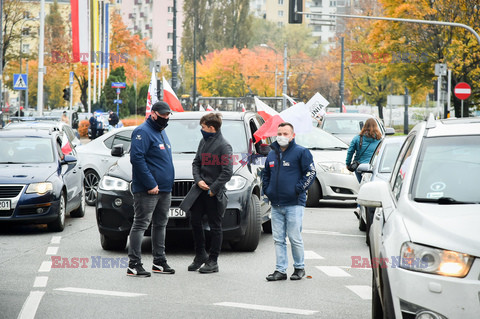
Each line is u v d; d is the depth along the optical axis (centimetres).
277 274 1072
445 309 595
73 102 11050
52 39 9531
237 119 1451
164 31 19662
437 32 4875
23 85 4281
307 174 1058
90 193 2134
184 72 13100
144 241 1466
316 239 1501
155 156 1100
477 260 598
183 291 988
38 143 1753
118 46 9656
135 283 1040
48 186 1585
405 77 5450
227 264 1202
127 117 8294
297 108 1308
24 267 1159
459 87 3841
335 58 8469
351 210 2044
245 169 1334
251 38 14200
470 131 764
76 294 959
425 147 752
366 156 1716
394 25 5050
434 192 697
